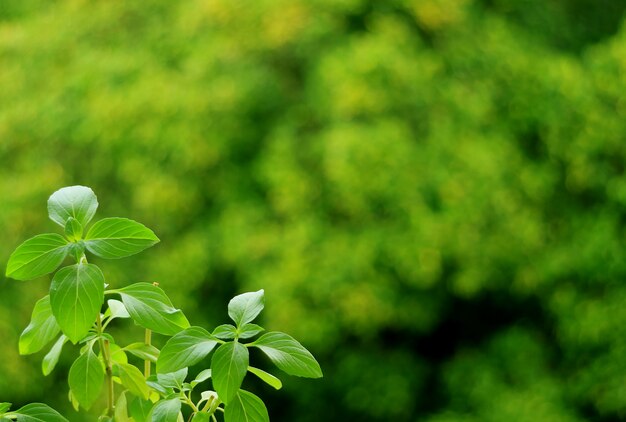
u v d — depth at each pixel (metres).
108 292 1.19
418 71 8.88
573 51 10.42
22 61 9.61
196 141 8.68
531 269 8.80
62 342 1.28
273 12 9.05
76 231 1.16
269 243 8.49
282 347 1.20
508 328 9.16
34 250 1.15
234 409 1.20
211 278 8.71
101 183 8.96
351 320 8.41
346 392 8.95
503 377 8.89
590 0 10.89
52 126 9.08
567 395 8.68
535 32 10.17
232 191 8.74
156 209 8.66
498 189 8.71
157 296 1.20
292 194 8.53
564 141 9.19
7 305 8.38
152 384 1.27
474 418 8.61
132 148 8.80
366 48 8.76
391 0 9.27
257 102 8.89
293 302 8.40
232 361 1.17
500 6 10.15
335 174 8.37
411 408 8.97
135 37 9.51
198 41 9.19
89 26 9.60
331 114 8.72
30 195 8.91
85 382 1.24
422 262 8.38
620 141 9.34
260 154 8.74
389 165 8.45
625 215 8.98
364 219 8.49
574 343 8.77
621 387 8.37
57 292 1.14
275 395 9.25
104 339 1.26
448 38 9.37
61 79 9.35
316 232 8.48
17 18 10.17
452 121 8.86
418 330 9.23
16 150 9.19
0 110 9.33
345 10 9.15
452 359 9.09
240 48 9.09
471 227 8.55
